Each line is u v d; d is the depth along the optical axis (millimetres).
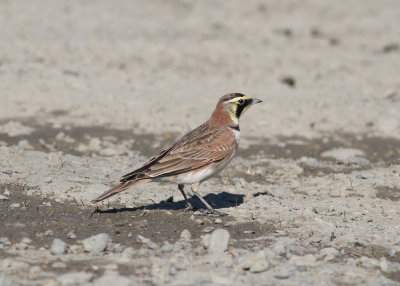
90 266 8633
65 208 11367
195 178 11172
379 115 20234
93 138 16844
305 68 27266
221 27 34344
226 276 8344
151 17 35156
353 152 16688
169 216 11211
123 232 10250
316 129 18906
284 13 38781
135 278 8266
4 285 7684
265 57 28562
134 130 18125
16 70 22859
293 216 11398
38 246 9391
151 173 10758
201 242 9695
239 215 11414
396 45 32469
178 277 8320
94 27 31297
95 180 13344
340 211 11781
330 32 34906
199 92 22625
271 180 14383
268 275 8531
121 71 24453
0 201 11461
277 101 21781
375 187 13773
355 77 26344
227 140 11375
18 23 30312
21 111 19141
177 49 28438
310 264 8984
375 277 8680
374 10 39906
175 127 18469
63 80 22266
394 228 10875
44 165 14125
